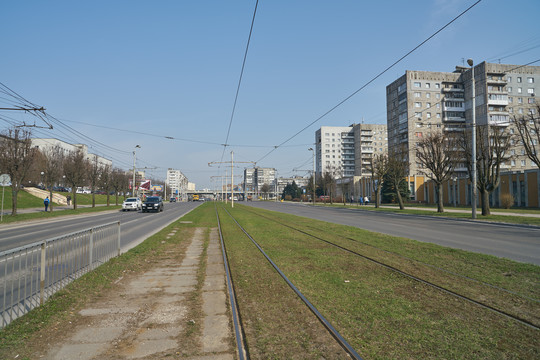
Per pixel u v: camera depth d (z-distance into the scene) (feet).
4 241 47.44
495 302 19.33
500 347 13.85
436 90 246.27
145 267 30.07
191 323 16.72
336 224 70.18
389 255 33.94
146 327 16.22
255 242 44.78
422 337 14.82
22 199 159.22
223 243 44.86
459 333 15.23
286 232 55.83
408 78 244.42
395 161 136.98
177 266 30.53
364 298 20.26
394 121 262.06
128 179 229.86
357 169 381.40
